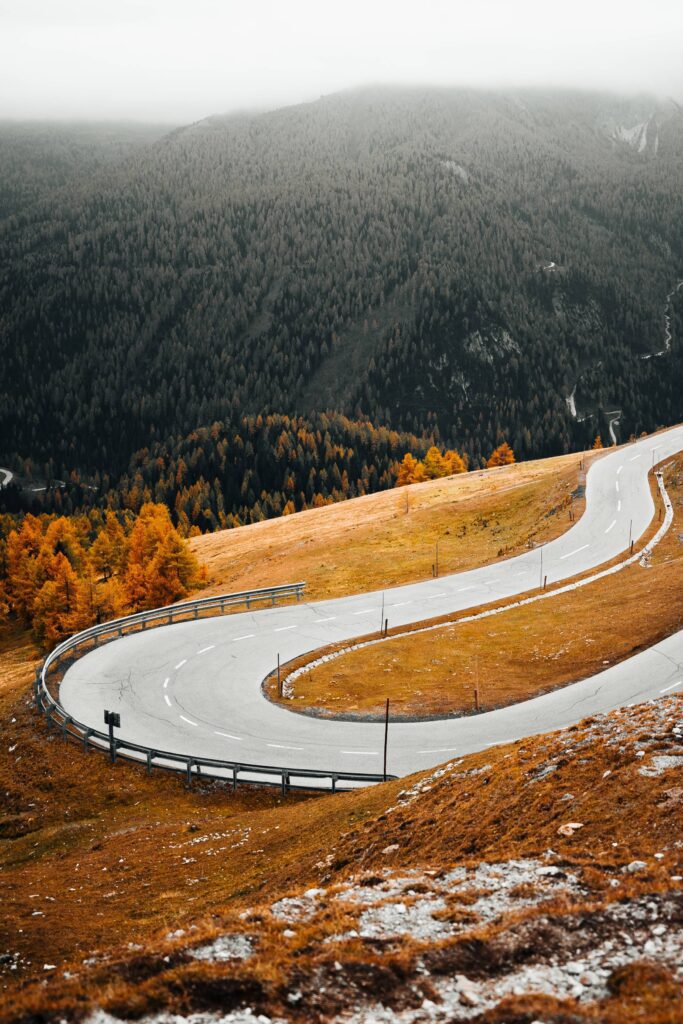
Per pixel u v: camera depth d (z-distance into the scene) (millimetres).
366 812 27750
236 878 25719
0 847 36156
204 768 39562
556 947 12609
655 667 46906
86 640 60500
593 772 21641
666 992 10750
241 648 57125
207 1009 11523
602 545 75188
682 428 124875
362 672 50969
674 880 14203
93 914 24344
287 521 120250
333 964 12633
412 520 95688
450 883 16734
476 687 45344
